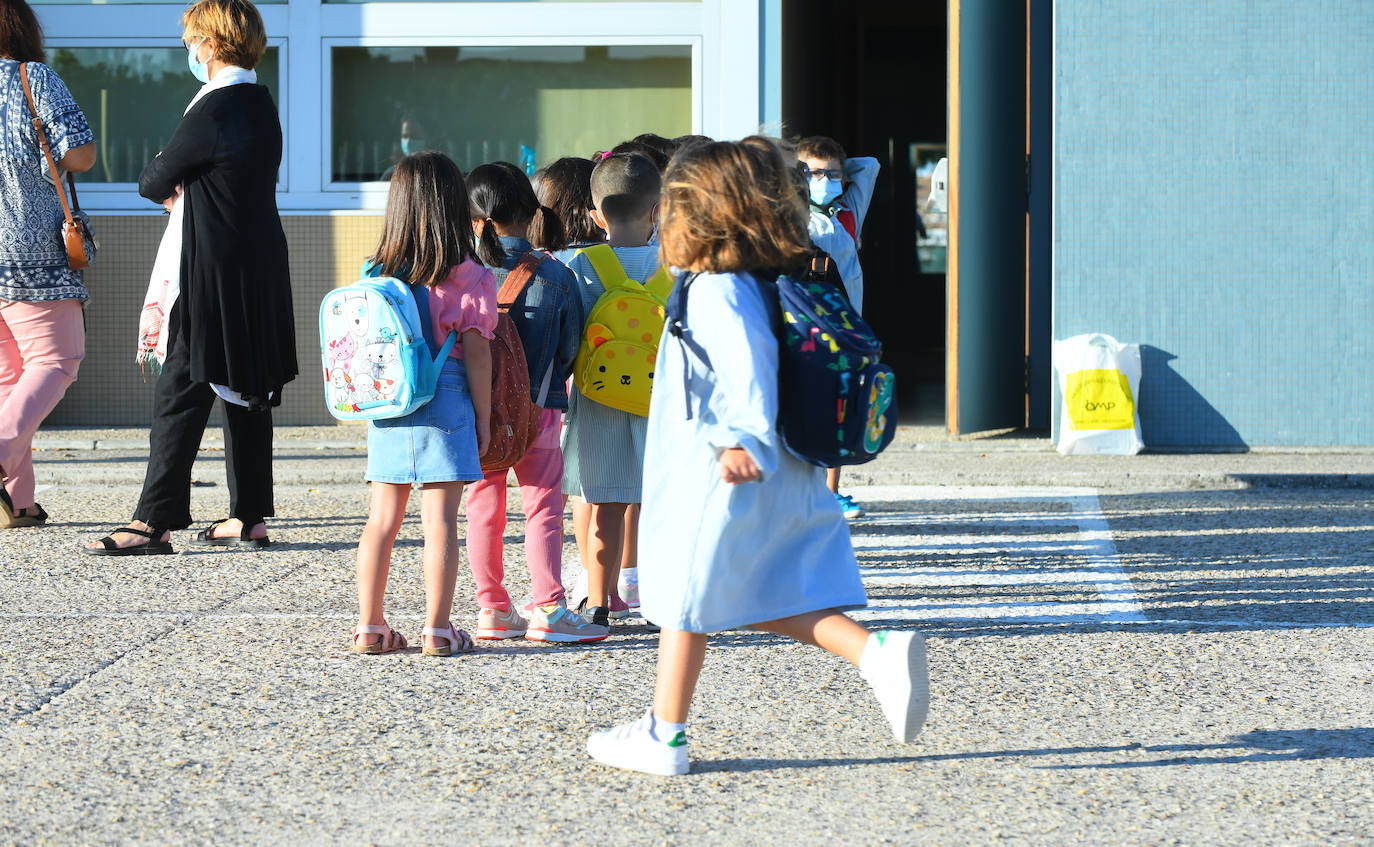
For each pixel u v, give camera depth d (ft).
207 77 38.96
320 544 40.60
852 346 20.10
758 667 27.94
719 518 20.49
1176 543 40.96
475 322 27.32
